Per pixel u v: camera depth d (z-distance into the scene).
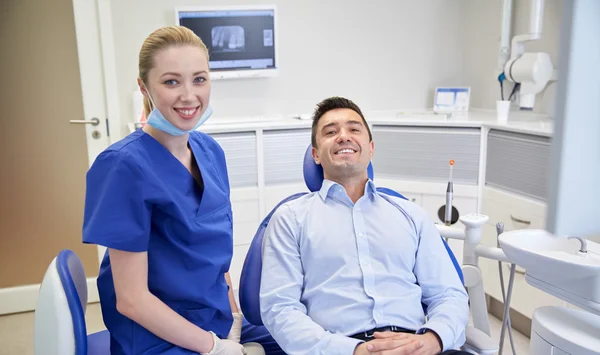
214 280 1.31
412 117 2.72
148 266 1.24
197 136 1.43
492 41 2.95
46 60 2.62
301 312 1.31
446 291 1.39
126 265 1.17
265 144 2.56
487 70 3.02
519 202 2.21
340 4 2.96
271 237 1.43
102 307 1.30
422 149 2.59
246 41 2.74
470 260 1.56
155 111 1.21
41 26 2.59
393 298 1.35
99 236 1.14
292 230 1.42
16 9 2.55
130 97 2.72
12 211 2.74
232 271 2.62
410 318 1.35
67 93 2.68
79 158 2.76
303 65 2.97
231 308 1.52
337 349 1.20
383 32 3.07
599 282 1.25
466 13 3.18
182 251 1.26
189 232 1.26
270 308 1.33
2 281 2.78
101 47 2.59
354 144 1.43
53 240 2.81
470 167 2.49
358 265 1.38
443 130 2.52
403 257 1.40
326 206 1.45
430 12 3.13
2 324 2.65
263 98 2.93
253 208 2.59
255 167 2.56
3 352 2.34
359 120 1.48
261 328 1.59
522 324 2.42
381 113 3.04
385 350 1.17
